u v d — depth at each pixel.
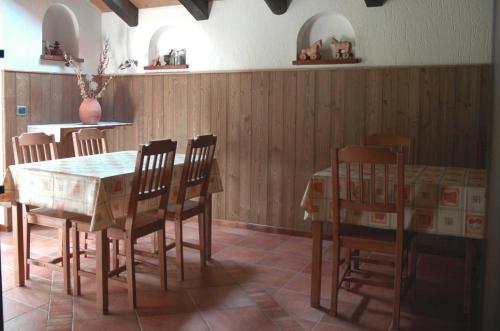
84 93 4.88
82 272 3.09
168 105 5.07
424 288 3.33
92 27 5.24
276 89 4.53
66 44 5.16
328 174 2.94
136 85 5.23
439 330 2.73
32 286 3.27
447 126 3.95
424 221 2.68
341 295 3.20
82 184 2.85
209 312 2.92
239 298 3.13
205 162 3.60
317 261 2.97
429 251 3.95
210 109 4.86
